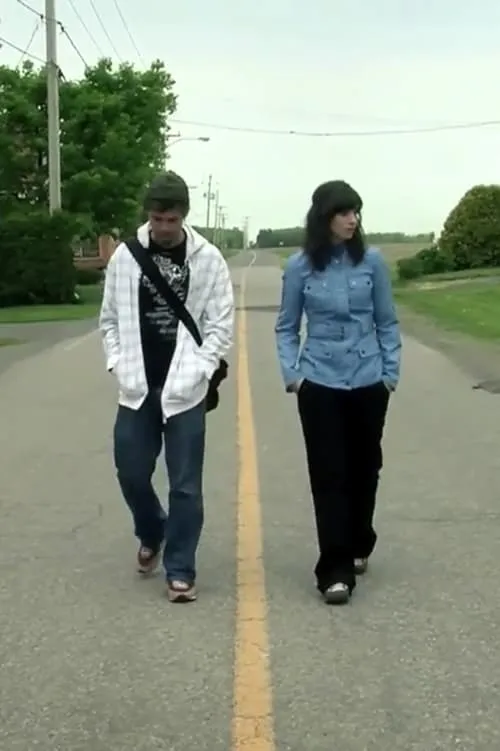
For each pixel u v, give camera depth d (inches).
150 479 264.1
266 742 182.7
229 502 351.3
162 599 256.4
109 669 214.7
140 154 1935.3
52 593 262.2
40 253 1689.2
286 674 210.5
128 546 303.1
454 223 2394.2
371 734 185.0
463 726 187.6
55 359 842.8
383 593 259.0
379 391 254.7
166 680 208.8
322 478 252.7
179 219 244.5
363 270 252.5
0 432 495.8
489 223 2367.1
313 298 252.8
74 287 1731.1
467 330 1049.5
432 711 193.6
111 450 446.6
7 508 348.8
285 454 432.5
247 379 687.7
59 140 1797.5
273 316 1350.9
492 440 460.4
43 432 494.3
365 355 253.3
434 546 299.4
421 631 233.1
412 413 537.0
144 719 192.5
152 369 251.9
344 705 196.4
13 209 1879.9
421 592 259.6
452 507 344.2
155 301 249.4
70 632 235.3
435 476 390.0
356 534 267.6
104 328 257.1
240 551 295.4
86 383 680.4
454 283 2028.8
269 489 369.7
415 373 708.0
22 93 1878.7
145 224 252.7
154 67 2023.9
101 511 343.3
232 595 258.5
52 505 351.9
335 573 251.4
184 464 251.6
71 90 1889.8
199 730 187.8
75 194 1855.3
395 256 3430.1
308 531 314.8
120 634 233.5
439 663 215.5
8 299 1696.6
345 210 250.2
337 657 218.8
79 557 292.8
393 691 202.1
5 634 235.0
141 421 256.2
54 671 214.1
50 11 1628.9
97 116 1879.9
